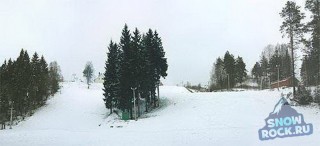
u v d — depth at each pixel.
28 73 76.75
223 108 55.66
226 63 111.00
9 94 67.88
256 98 59.75
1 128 64.75
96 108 77.06
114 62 71.12
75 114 72.88
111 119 65.19
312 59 58.09
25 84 73.88
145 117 60.84
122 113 64.94
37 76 80.06
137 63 63.34
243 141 31.91
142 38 67.56
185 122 49.94
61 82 118.19
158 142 33.59
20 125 66.94
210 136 36.22
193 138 35.38
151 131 44.53
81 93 92.88
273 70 105.19
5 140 39.50
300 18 54.22
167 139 35.50
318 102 53.00
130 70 62.84
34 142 36.78
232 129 41.03
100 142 35.22
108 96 70.31
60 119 69.81
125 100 62.88
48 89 85.31
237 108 54.62
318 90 56.19
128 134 41.88
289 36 54.88
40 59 96.44
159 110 63.97
